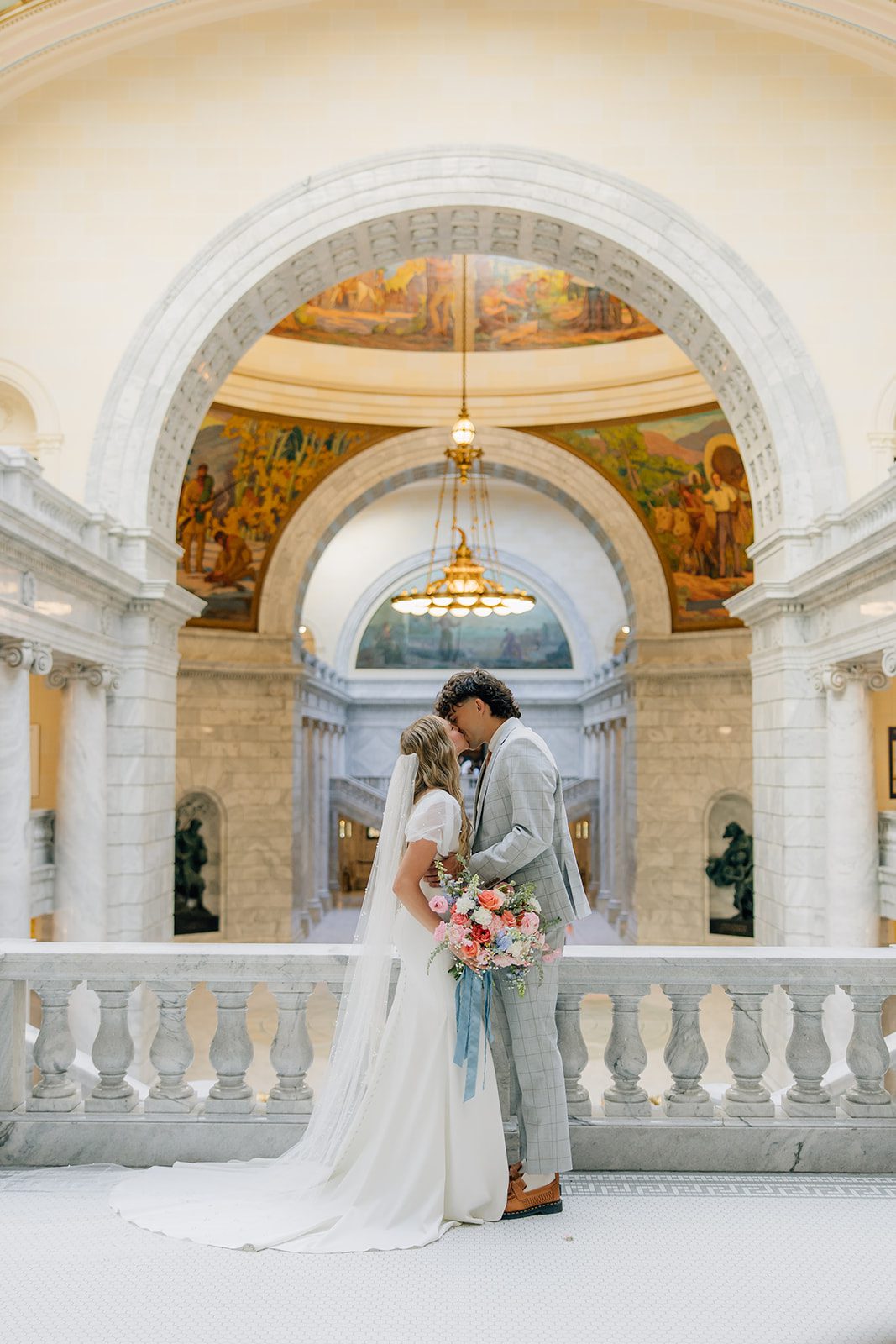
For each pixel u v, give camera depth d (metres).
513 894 4.48
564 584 34.91
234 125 12.62
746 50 12.65
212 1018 16.53
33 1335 3.50
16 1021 5.34
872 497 10.35
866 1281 3.95
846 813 11.80
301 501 22.48
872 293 12.41
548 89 12.67
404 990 4.52
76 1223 4.39
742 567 21.75
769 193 12.53
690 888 22.31
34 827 11.41
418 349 21.77
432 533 33.88
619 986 5.29
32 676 12.87
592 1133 5.12
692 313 12.95
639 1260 4.10
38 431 12.37
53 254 12.54
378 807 34.16
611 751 30.48
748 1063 5.30
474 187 12.55
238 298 12.50
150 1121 5.17
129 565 12.17
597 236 12.64
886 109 12.56
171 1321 3.60
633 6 12.71
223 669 22.23
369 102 12.66
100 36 12.39
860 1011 5.33
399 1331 3.55
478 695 4.90
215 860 22.45
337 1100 4.67
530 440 22.27
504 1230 4.36
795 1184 4.91
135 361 12.36
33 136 12.64
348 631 35.66
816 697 12.34
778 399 12.34
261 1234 4.21
